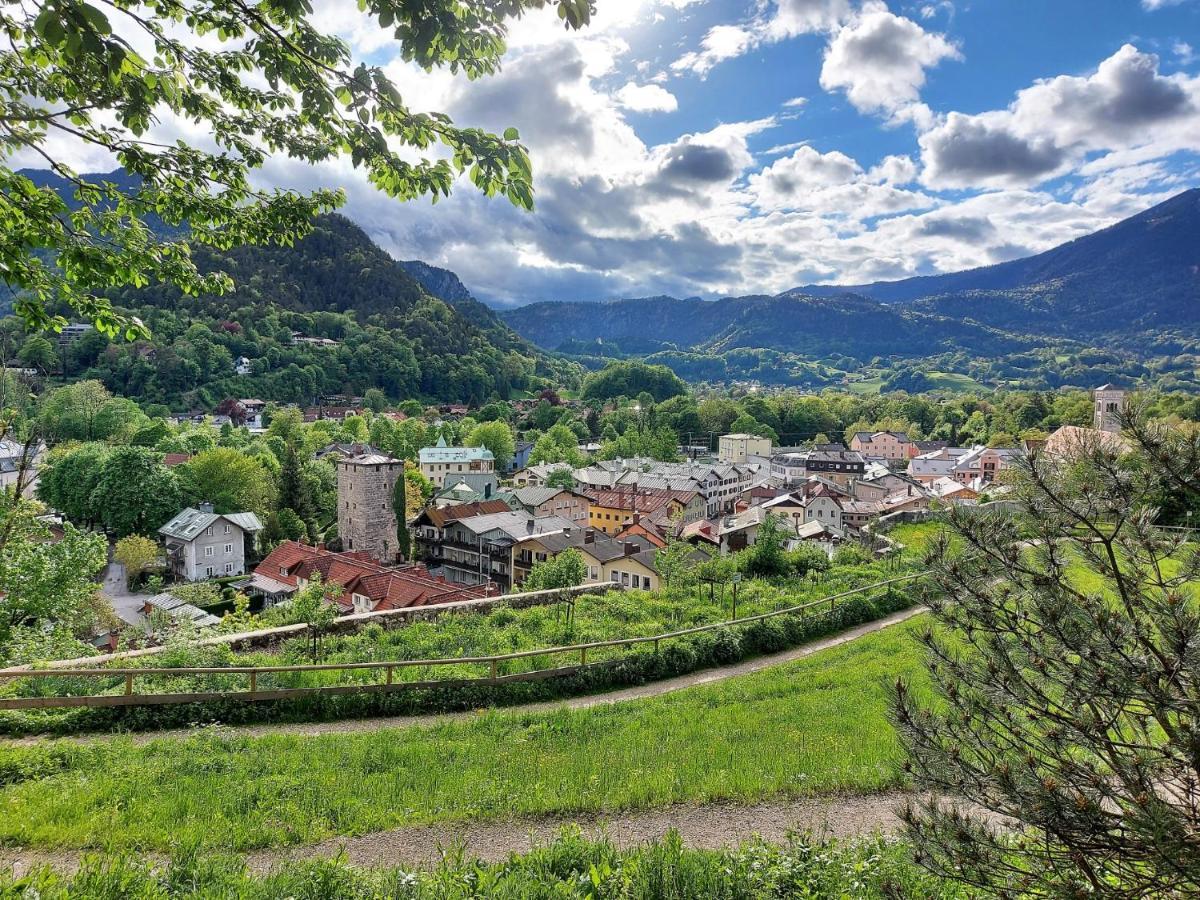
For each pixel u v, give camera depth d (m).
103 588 52.62
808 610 24.78
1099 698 4.20
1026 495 4.80
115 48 4.16
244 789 9.98
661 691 17.39
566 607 22.45
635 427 151.12
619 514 80.12
